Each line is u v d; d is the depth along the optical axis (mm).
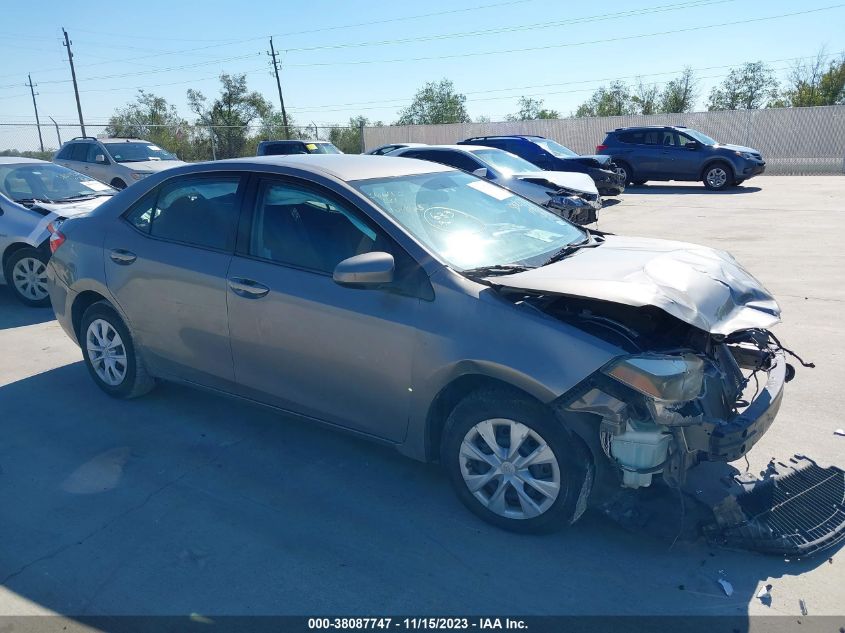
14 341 6555
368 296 3496
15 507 3639
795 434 4195
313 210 3807
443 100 51562
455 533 3340
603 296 2973
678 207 15625
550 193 11602
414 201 3881
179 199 4406
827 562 3049
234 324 4000
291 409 3990
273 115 43906
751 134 27938
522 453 3217
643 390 2867
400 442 3605
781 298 7211
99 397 5070
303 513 3539
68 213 7684
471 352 3166
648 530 3115
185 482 3859
